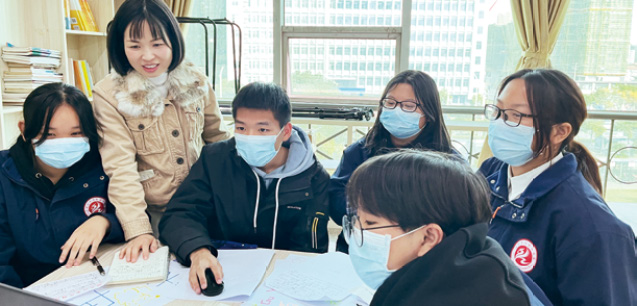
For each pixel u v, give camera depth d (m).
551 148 0.98
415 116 1.41
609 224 0.85
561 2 3.31
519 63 3.50
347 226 0.71
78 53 3.29
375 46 3.88
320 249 1.37
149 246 1.26
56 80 2.68
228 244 1.32
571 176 0.94
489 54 3.74
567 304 0.87
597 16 3.43
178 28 1.41
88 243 1.20
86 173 1.35
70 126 1.24
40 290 1.01
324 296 1.00
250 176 1.34
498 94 1.04
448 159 0.64
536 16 3.34
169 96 1.47
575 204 0.89
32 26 2.66
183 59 1.49
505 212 1.01
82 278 1.07
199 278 1.03
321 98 4.04
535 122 0.95
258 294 1.02
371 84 3.97
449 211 0.59
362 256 0.70
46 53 2.57
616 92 3.55
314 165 1.39
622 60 3.48
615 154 3.70
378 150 1.51
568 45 3.52
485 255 0.57
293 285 1.05
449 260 0.56
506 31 3.65
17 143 1.29
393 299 0.59
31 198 1.29
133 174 1.38
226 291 1.01
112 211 1.40
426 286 0.57
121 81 1.41
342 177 1.51
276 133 1.24
